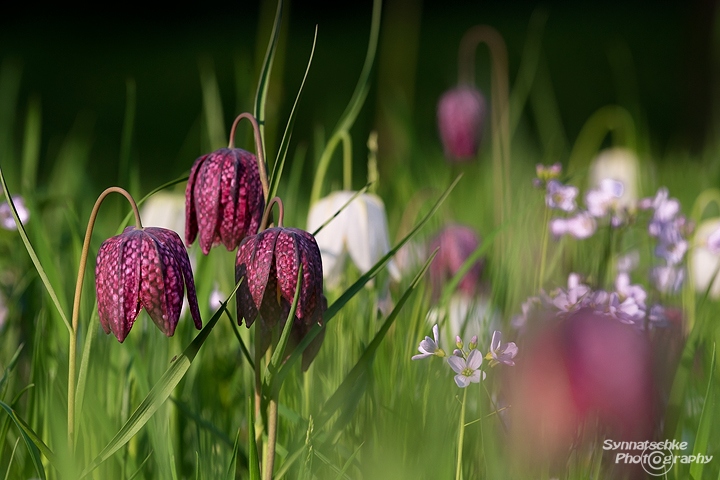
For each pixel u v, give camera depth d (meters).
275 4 4.89
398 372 1.27
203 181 1.17
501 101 1.80
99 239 1.35
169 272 1.14
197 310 1.15
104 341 1.27
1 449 1.21
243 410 1.30
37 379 1.24
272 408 1.16
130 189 1.34
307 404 1.24
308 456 1.17
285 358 1.18
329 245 1.36
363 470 1.21
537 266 1.34
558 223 1.33
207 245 1.17
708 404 1.18
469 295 1.40
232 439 1.27
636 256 1.45
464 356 1.17
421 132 2.77
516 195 1.65
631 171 2.10
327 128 2.57
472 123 1.98
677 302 1.37
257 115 1.19
